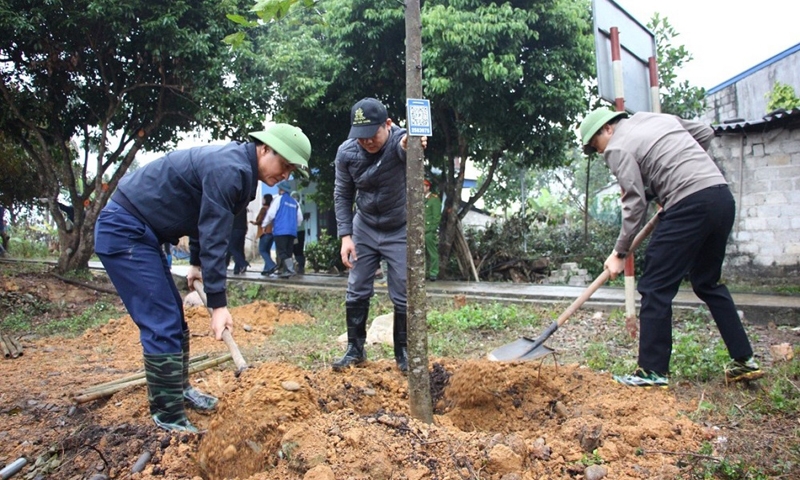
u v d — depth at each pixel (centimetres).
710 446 281
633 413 325
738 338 374
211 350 584
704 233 361
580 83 1112
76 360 553
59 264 1027
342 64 1091
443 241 1245
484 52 1009
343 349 538
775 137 955
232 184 315
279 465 255
